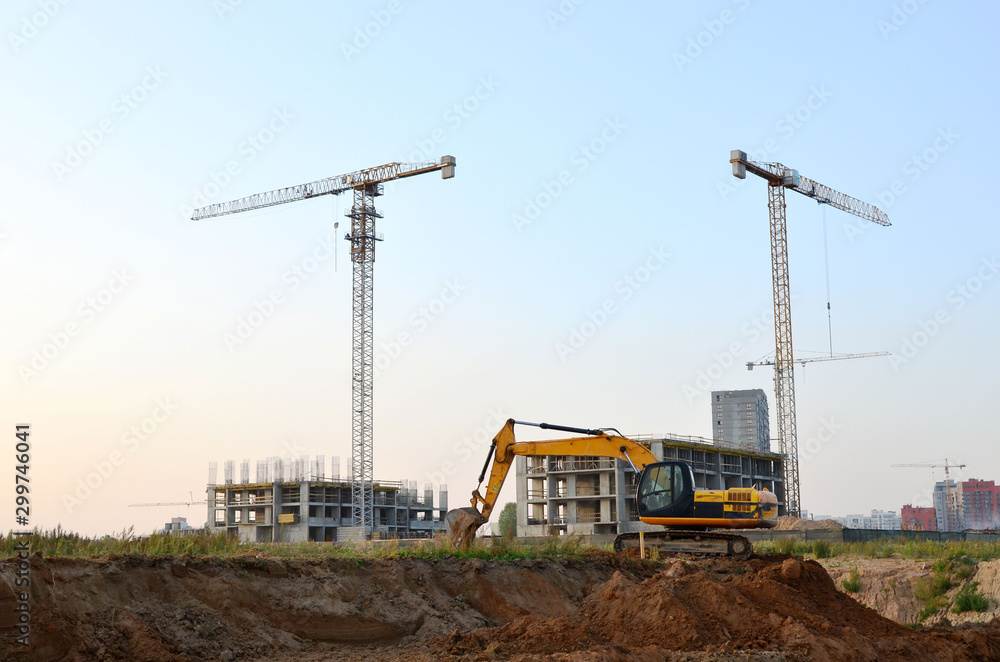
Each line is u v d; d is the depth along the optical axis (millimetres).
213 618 19344
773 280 125375
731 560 33375
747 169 122750
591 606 23891
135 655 17281
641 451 37406
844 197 134125
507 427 37219
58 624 16797
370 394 124125
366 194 129750
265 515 135625
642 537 35875
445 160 124438
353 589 22969
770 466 132000
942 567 43406
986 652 24516
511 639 20844
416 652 20266
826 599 26016
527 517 111938
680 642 21281
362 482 122000
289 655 19469
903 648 23078
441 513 166750
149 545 22703
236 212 144250
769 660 20438
